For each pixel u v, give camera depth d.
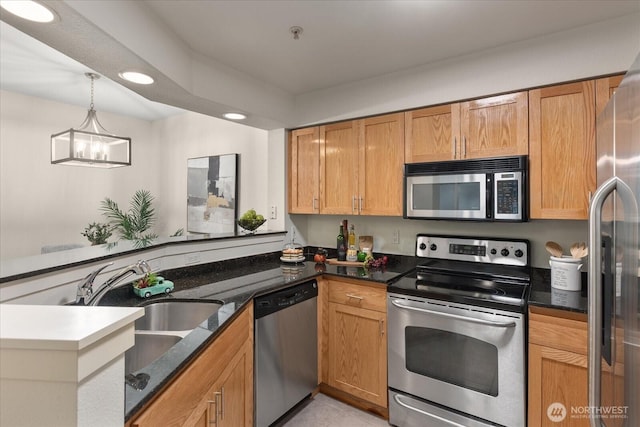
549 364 1.59
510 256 2.20
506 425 1.68
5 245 3.47
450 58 2.19
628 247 0.89
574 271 1.81
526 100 1.95
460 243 2.39
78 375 0.51
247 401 1.75
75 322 0.58
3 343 0.52
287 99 2.85
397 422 2.05
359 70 2.39
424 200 2.26
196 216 4.07
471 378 1.78
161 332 1.44
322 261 2.77
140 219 4.32
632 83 0.90
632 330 0.85
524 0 1.57
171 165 4.43
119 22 1.39
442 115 2.24
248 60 2.21
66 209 3.92
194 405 1.12
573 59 1.81
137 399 0.80
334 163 2.74
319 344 2.40
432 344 1.91
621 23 1.70
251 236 2.72
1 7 1.14
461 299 1.80
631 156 0.89
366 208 2.56
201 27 1.79
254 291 1.88
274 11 1.65
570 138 1.83
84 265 1.45
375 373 2.16
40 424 0.52
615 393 0.96
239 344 1.62
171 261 2.15
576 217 1.81
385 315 2.11
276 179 3.05
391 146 2.45
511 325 1.64
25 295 1.16
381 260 2.63
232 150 3.71
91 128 3.97
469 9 1.64
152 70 1.68
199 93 2.10
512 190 1.93
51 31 1.31
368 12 1.67
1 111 3.41
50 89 3.37
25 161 3.58
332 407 2.30
